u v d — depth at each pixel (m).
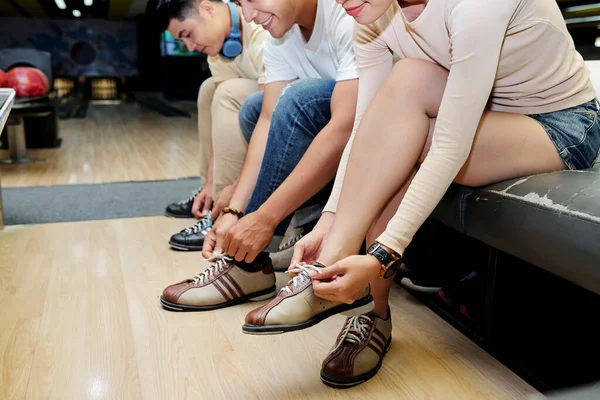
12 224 2.13
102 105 12.88
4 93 1.67
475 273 1.37
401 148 0.97
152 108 11.37
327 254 0.97
